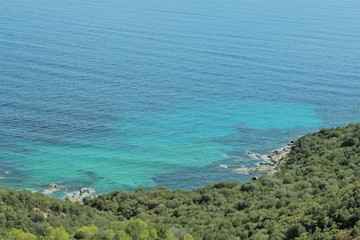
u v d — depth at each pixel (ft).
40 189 283.59
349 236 129.49
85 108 399.44
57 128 359.05
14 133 344.90
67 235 160.76
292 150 339.57
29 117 371.35
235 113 417.69
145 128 374.43
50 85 443.32
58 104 401.70
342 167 257.75
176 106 423.64
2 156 314.14
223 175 312.50
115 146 342.44
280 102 449.89
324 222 146.41
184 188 297.53
